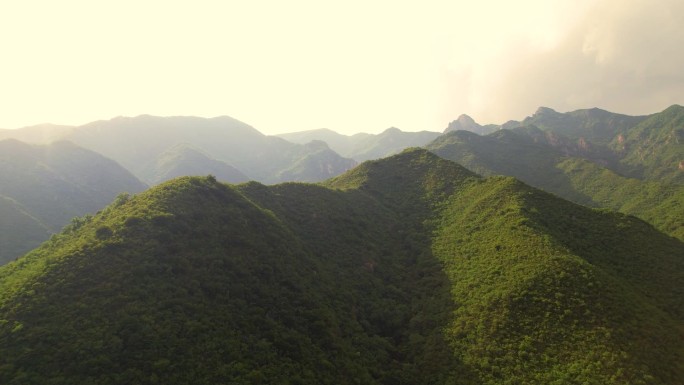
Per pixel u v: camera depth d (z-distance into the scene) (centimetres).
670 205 14350
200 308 5016
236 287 5666
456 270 7700
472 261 7706
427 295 7419
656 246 7894
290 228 8412
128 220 6066
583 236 8100
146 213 6325
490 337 5625
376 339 6200
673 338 5209
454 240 8900
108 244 5497
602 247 7775
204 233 6372
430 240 9438
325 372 4919
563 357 5000
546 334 5378
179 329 4588
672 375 4656
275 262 6556
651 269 7200
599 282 5928
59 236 6694
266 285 6022
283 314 5641
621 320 5347
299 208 9594
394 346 6297
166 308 4816
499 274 6819
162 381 3956
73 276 4900
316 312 5891
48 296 4575
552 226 8206
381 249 9094
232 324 5028
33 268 5288
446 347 5850
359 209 10581
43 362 3809
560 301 5750
